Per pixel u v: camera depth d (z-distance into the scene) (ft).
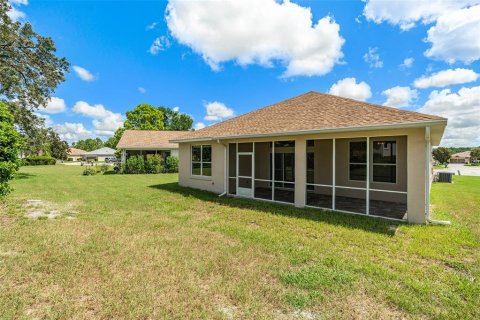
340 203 31.96
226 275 12.32
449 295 10.61
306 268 13.20
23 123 60.90
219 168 39.32
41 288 10.91
